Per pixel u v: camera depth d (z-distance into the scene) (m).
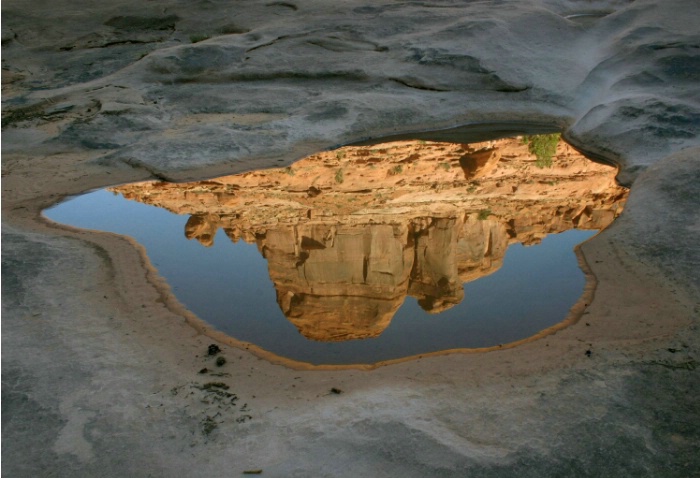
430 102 11.14
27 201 8.39
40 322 5.55
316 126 10.40
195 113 11.21
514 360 5.08
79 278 6.36
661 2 13.98
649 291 5.92
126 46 15.14
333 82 11.94
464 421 4.32
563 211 8.33
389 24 13.89
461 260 7.08
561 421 4.28
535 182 9.30
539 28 13.27
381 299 6.41
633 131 9.77
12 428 4.27
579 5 16.36
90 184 8.94
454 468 3.88
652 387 4.60
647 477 3.80
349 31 13.59
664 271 6.18
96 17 17.38
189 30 15.88
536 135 10.52
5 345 5.19
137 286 6.30
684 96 10.63
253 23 15.56
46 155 9.88
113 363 5.04
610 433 4.14
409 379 4.88
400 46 12.65
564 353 5.11
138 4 18.19
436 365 5.09
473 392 4.66
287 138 10.07
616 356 4.99
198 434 4.27
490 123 11.02
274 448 4.12
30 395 4.59
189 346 5.36
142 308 5.91
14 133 10.56
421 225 8.00
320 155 9.89
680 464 3.88
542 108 11.16
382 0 16.03
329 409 4.49
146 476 3.90
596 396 4.52
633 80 11.45
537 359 5.06
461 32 12.74
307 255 7.20
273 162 9.59
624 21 13.76
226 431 4.29
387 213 8.09
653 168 8.48
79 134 10.28
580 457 3.95
